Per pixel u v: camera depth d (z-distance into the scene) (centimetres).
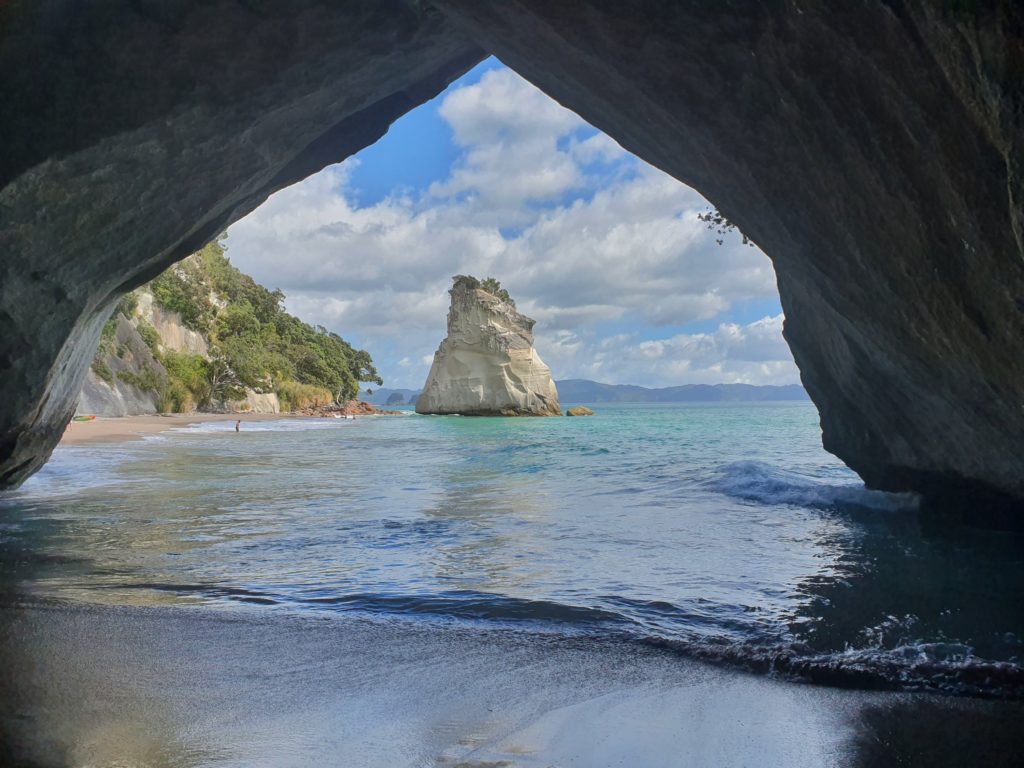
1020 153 293
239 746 296
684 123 569
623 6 504
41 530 805
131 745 295
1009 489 666
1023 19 269
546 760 291
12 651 411
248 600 523
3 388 793
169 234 823
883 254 461
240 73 702
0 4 611
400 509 972
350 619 482
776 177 522
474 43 880
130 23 649
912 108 363
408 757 290
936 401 613
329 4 688
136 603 513
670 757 295
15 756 283
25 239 704
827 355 879
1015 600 526
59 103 660
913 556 678
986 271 383
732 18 452
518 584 571
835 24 375
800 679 383
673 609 504
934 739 312
